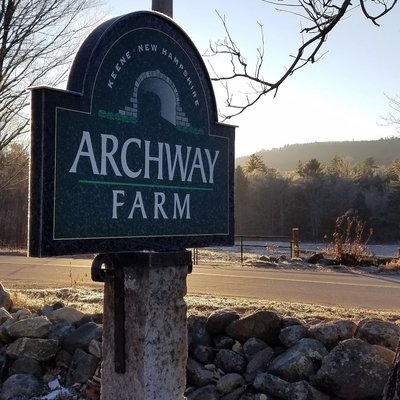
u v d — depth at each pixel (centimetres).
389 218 5569
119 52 350
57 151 316
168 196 381
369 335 502
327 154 16338
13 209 3050
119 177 348
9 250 2483
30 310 682
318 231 5841
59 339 573
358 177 6444
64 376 550
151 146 370
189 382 521
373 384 457
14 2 800
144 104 367
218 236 421
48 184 311
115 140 347
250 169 8106
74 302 781
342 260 1783
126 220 351
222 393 504
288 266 1709
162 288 371
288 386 479
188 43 402
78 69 331
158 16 376
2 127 905
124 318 368
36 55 915
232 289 1095
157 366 366
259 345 530
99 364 529
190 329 552
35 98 314
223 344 545
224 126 433
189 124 401
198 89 410
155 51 376
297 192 6012
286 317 556
